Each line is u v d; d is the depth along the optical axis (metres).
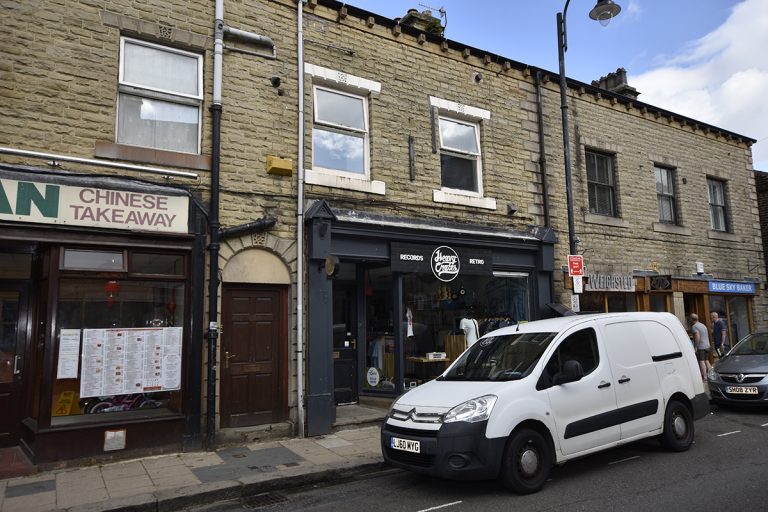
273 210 8.37
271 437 7.87
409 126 10.06
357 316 10.20
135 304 7.23
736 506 4.96
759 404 9.40
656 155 14.12
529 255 11.37
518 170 11.44
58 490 5.75
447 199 10.26
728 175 15.92
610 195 13.16
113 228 7.02
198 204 7.68
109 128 7.29
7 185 6.46
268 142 8.48
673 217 14.48
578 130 12.61
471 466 5.33
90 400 6.87
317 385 8.29
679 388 7.18
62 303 6.80
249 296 8.16
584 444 6.02
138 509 5.34
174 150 7.94
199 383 7.42
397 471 6.80
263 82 8.56
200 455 7.10
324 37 9.30
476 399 5.59
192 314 7.47
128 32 7.61
